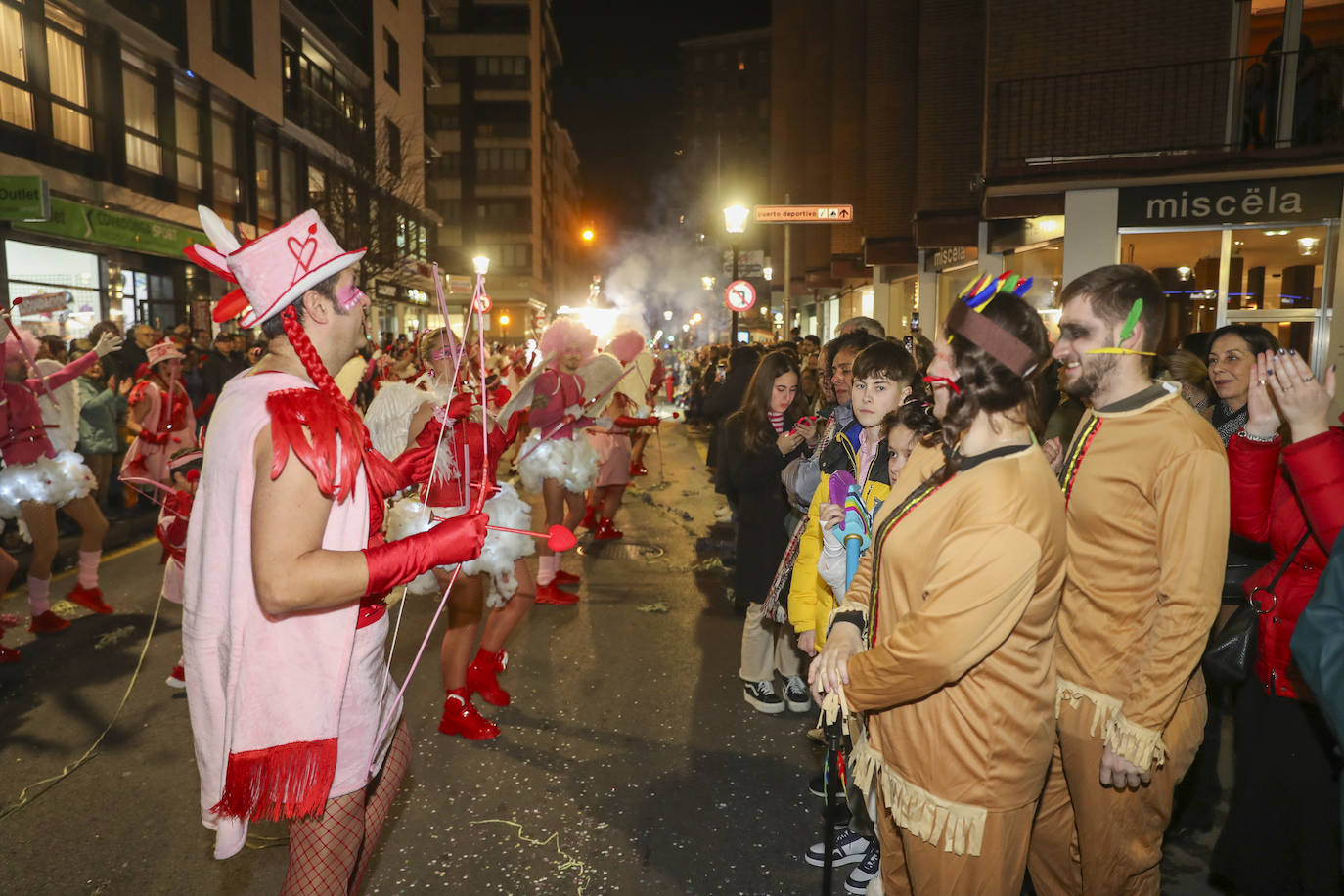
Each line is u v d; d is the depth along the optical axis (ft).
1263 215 34.76
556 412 22.27
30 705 15.71
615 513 29.91
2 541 25.32
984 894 6.61
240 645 6.43
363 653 6.99
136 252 58.95
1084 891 8.18
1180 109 39.45
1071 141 40.45
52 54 52.44
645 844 11.49
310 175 89.86
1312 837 8.60
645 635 19.93
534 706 15.90
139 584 23.68
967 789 6.53
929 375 6.79
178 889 10.44
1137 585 7.70
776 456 15.23
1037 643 6.55
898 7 63.05
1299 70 35.94
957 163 50.83
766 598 15.07
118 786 12.86
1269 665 8.81
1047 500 6.37
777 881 10.73
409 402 13.75
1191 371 13.29
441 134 201.16
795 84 102.47
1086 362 8.01
